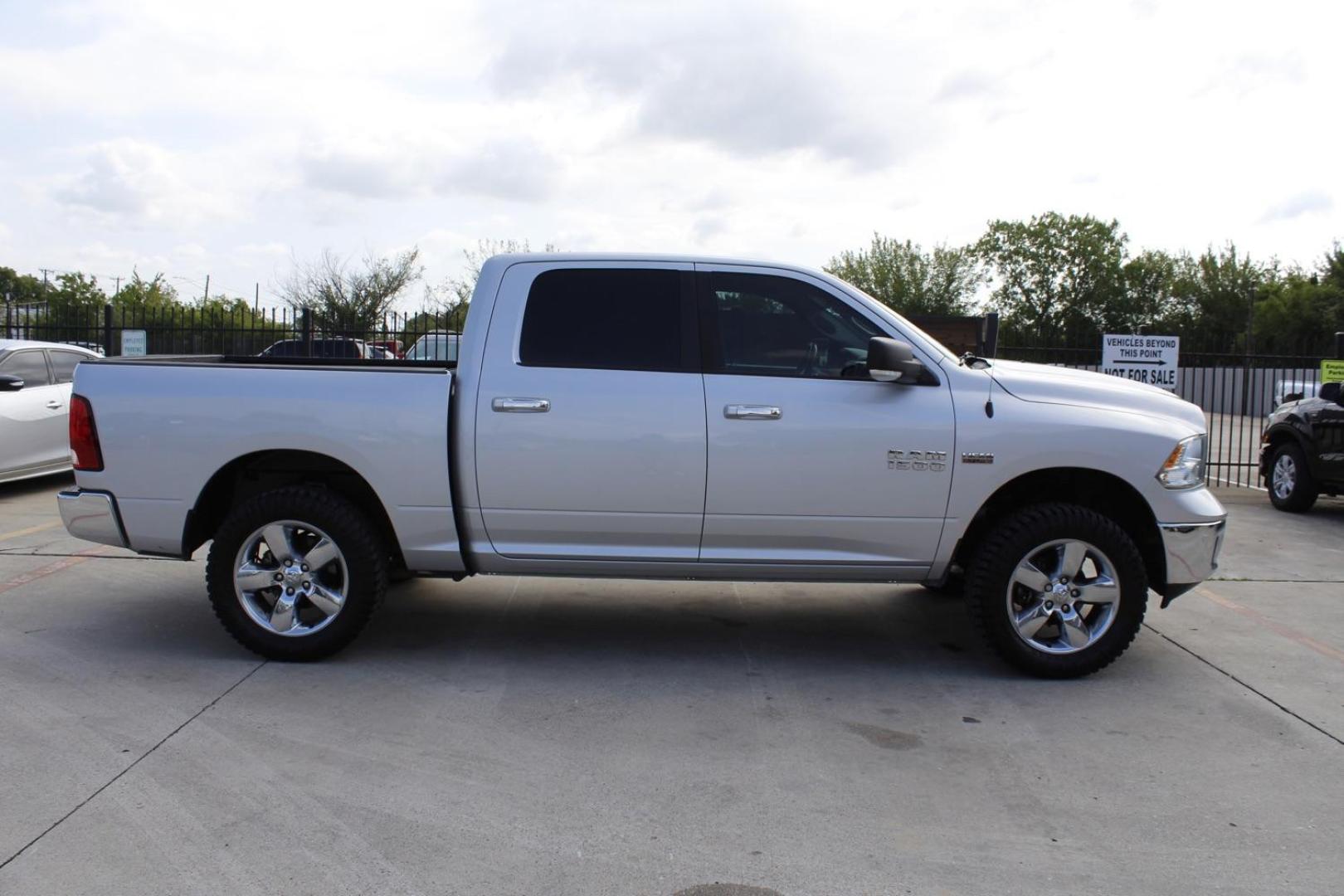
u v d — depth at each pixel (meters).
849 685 5.01
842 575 5.09
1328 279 51.00
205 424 5.01
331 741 4.19
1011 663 5.08
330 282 35.38
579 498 4.96
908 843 3.44
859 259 58.16
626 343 5.04
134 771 3.86
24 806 3.57
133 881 3.10
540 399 4.93
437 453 4.94
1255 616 6.39
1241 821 3.64
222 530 5.05
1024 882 3.21
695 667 5.25
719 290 5.10
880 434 4.92
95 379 5.09
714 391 4.94
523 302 5.09
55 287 54.75
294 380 5.01
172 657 5.22
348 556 5.04
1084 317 65.75
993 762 4.11
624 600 6.57
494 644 5.58
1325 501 11.70
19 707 4.49
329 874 3.17
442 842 3.38
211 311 18.62
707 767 4.01
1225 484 13.18
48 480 11.26
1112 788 3.90
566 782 3.85
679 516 4.96
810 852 3.37
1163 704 4.81
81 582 6.68
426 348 15.03
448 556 5.06
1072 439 4.93
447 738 4.24
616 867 3.24
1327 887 3.21
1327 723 4.59
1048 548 5.02
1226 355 13.73
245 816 3.52
